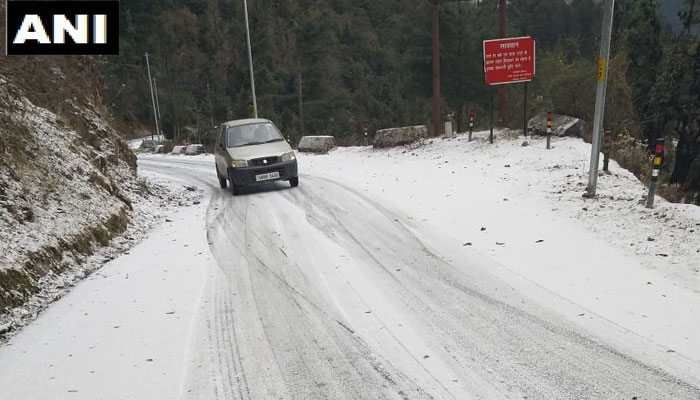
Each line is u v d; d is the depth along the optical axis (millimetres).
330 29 57250
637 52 32062
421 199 11312
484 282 6367
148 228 10133
